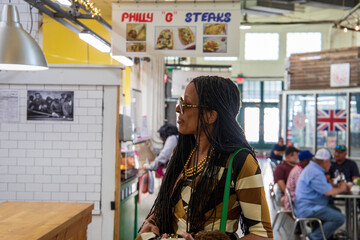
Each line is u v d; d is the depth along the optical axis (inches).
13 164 189.0
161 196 68.3
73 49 297.1
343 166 303.3
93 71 185.3
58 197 187.6
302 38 834.8
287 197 259.9
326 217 238.1
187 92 66.2
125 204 202.4
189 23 203.5
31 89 188.1
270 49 850.8
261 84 867.4
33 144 188.2
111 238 186.4
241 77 852.0
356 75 452.8
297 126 494.0
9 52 136.9
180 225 63.7
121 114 189.5
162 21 204.2
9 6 140.9
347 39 713.6
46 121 187.8
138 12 204.8
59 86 187.5
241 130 65.4
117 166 186.2
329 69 472.4
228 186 60.6
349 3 543.8
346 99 458.0
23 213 120.8
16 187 188.9
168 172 69.6
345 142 458.3
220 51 202.5
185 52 203.9
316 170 237.8
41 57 143.9
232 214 61.8
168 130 273.0
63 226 110.3
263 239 59.1
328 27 815.7
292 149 284.7
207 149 65.6
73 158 187.5
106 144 186.4
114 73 184.4
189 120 65.7
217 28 202.5
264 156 872.3
